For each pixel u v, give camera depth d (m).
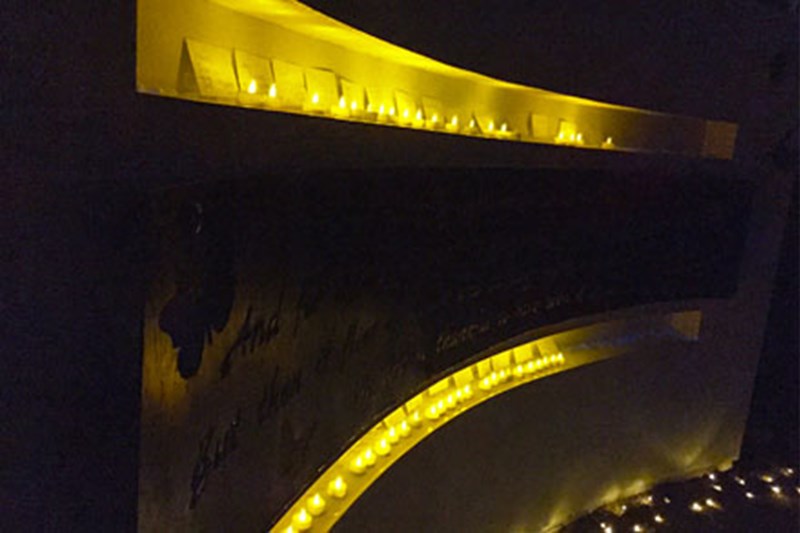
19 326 1.30
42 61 1.30
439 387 4.88
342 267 2.91
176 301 1.62
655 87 5.60
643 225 5.93
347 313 3.04
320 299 2.75
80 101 1.38
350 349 3.14
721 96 6.34
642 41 5.33
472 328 4.47
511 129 5.32
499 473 5.11
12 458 1.32
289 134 2.36
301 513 3.26
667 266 6.27
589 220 5.40
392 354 3.62
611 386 6.17
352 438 3.37
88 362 1.42
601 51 4.96
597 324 6.43
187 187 1.61
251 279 2.10
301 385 2.71
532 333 5.20
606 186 5.46
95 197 1.42
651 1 5.30
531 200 4.75
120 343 1.46
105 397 1.45
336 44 3.54
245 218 2.01
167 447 1.68
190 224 1.64
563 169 5.00
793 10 6.85
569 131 5.82
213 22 2.64
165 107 1.63
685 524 6.37
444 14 3.53
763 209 7.16
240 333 2.08
